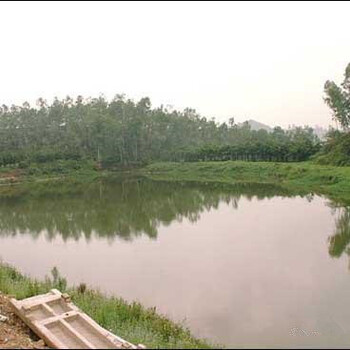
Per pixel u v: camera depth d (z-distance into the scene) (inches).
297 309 527.2
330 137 2928.2
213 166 3051.2
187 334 435.2
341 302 550.9
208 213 1326.3
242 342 425.7
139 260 800.3
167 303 561.9
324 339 433.7
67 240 1005.8
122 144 3791.8
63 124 4136.3
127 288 633.0
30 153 3366.1
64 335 389.7
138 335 419.5
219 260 780.6
